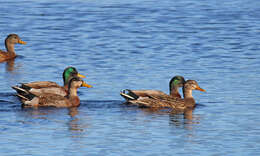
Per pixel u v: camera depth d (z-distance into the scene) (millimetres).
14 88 21031
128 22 37562
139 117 18703
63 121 17875
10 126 17125
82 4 44625
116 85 23141
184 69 25844
